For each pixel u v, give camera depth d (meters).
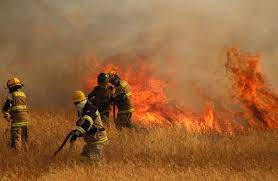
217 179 25.28
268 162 28.70
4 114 31.11
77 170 25.91
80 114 27.52
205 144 31.62
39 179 25.53
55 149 30.38
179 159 29.44
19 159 28.81
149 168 26.83
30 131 33.84
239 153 30.59
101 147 27.66
